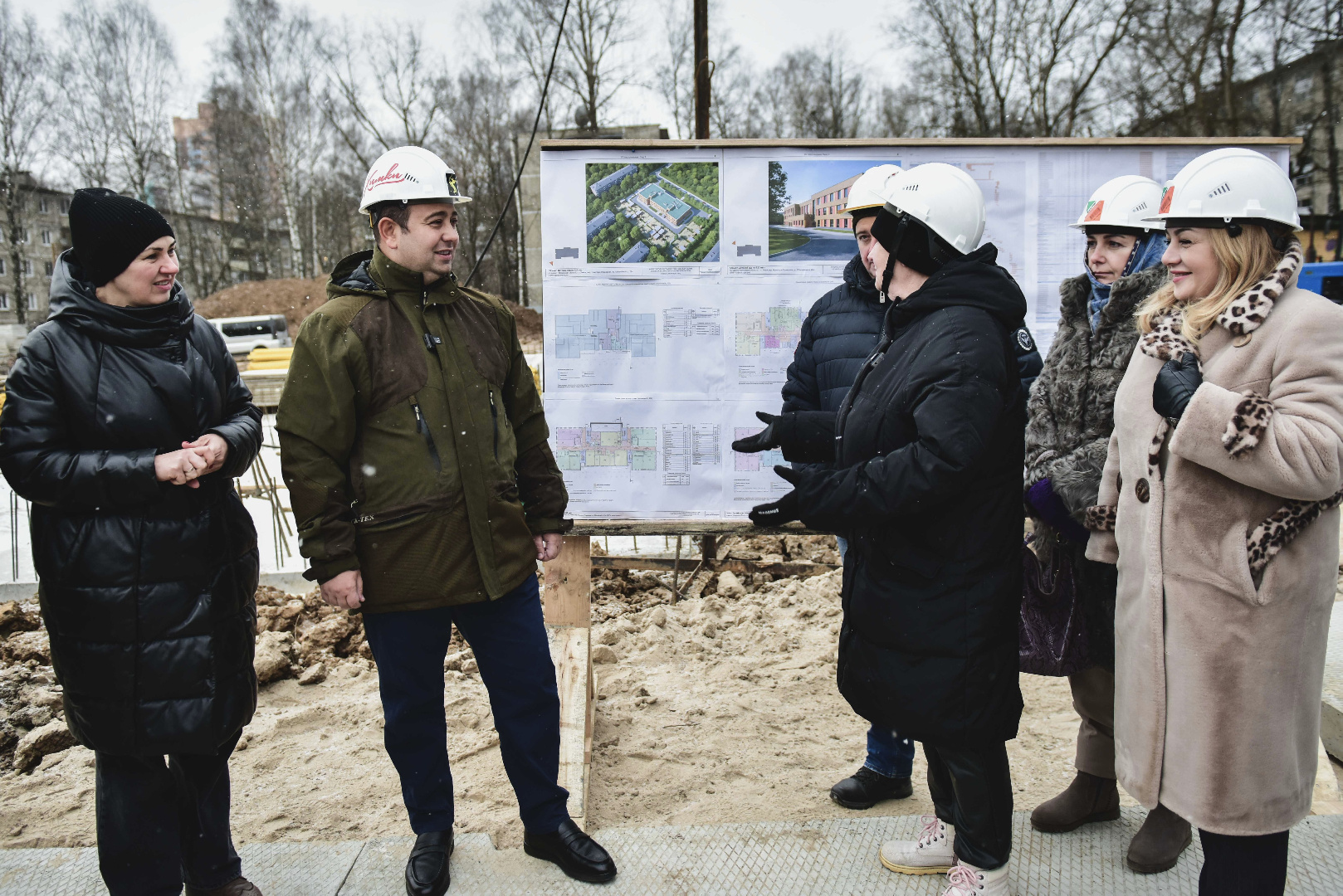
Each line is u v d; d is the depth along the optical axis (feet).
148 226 7.20
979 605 7.08
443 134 161.68
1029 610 8.70
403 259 8.12
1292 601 6.51
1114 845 8.85
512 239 154.30
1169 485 6.83
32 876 8.63
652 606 17.87
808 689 13.20
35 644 15.17
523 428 9.27
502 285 155.53
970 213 7.29
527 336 94.58
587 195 11.35
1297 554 6.49
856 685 7.65
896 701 7.29
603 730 11.98
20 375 7.10
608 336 11.51
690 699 12.96
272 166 156.15
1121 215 8.39
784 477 7.41
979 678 7.09
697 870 8.61
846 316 10.41
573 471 11.67
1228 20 103.55
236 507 7.89
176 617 7.35
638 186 11.36
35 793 10.84
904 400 7.00
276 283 127.65
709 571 19.42
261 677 13.74
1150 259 8.52
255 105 159.94
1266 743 6.58
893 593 7.24
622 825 9.84
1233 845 6.75
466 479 8.18
